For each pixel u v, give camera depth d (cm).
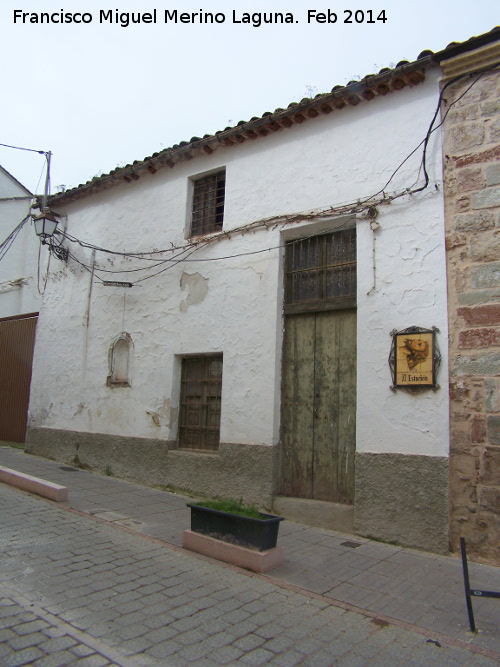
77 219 1070
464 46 577
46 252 1141
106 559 496
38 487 728
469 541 531
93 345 987
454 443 551
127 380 914
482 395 541
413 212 614
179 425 845
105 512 664
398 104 645
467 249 571
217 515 521
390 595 443
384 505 588
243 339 753
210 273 813
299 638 363
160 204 917
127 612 388
